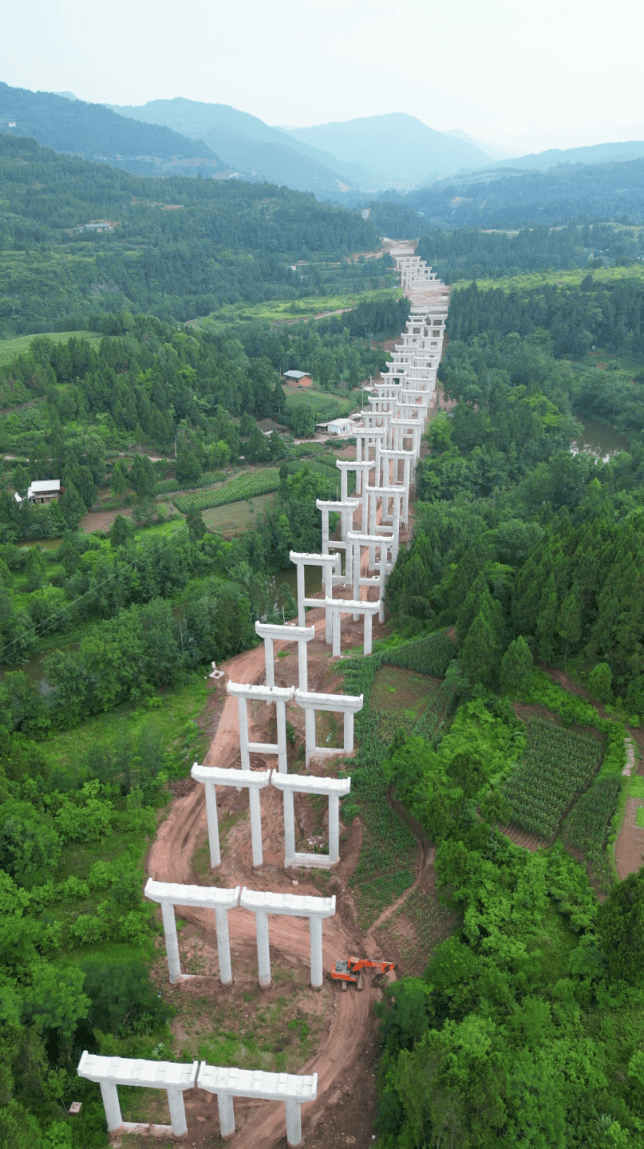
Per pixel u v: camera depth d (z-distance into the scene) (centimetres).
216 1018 5644
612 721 7775
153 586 12344
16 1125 4578
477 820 6775
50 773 8100
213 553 13600
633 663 7881
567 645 8594
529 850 6606
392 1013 5225
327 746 8288
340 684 9194
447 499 15388
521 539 9875
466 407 18550
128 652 9606
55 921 6406
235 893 5512
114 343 19712
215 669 10319
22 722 9100
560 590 8788
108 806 7694
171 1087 4581
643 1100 4719
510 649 8194
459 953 5578
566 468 12556
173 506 15912
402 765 7250
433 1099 4503
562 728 7856
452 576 10006
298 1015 5644
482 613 8488
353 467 12500
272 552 13688
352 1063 5316
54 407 17412
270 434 19162
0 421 17050
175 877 6988
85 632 11494
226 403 19362
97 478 16100
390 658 9456
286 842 6906
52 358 19438
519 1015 5150
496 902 6028
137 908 6569
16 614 11094
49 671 9281
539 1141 4488
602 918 5519
